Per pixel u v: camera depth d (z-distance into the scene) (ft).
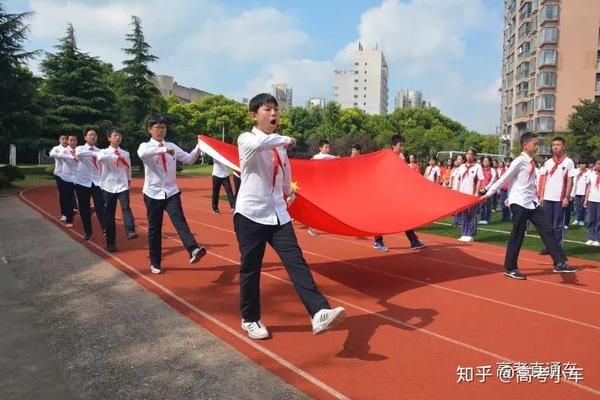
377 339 15.40
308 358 13.91
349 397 11.78
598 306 19.02
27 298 19.03
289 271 14.40
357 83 440.45
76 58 105.19
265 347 14.60
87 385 12.31
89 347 14.52
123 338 15.17
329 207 23.27
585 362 13.93
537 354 14.46
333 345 14.84
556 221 30.19
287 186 15.74
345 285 21.65
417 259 27.25
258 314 15.47
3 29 79.05
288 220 15.05
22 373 12.86
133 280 21.30
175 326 16.11
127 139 113.50
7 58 79.41
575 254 30.27
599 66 152.87
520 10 180.96
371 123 226.17
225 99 204.23
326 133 203.82
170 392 11.96
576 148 118.01
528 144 22.89
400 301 19.40
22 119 83.66
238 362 13.56
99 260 24.66
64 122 99.09
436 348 14.78
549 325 16.87
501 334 15.98
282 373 12.98
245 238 14.76
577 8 153.07
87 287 20.34
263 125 14.66
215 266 24.03
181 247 28.48
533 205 23.24
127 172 27.86
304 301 13.99
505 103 208.13
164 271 22.86
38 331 15.69
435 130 195.62
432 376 12.95
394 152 28.09
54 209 44.52
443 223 46.21
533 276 23.75
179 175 134.21
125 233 32.50
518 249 23.25
